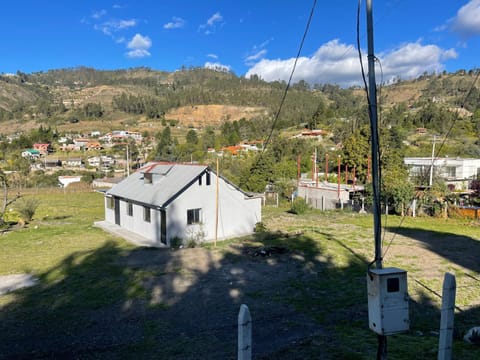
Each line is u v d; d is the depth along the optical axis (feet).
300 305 30.01
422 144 190.19
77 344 24.44
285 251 48.91
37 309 31.35
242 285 36.04
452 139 197.98
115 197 76.38
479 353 17.89
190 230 61.52
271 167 128.88
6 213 83.05
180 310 30.01
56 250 55.31
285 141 197.67
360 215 83.66
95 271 42.93
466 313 26.50
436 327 24.44
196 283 37.14
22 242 61.67
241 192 69.05
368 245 51.37
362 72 13.73
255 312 28.84
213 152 217.15
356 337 22.54
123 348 23.48
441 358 14.17
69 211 102.53
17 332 26.73
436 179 98.53
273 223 76.33
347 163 142.51
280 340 23.22
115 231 70.13
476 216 72.28
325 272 39.47
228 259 46.52
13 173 178.81
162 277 39.47
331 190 98.17
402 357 18.40
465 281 34.86
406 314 13.12
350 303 30.01
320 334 23.89
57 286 37.88
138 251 54.03
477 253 46.37
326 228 67.31
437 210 77.10
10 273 43.37
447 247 49.83
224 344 23.24
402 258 43.88
